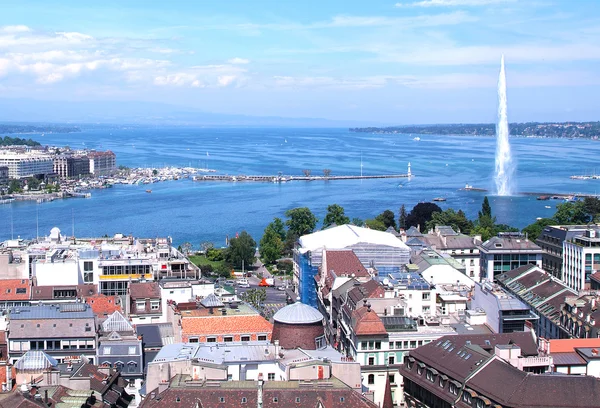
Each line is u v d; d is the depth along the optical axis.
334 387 195.50
